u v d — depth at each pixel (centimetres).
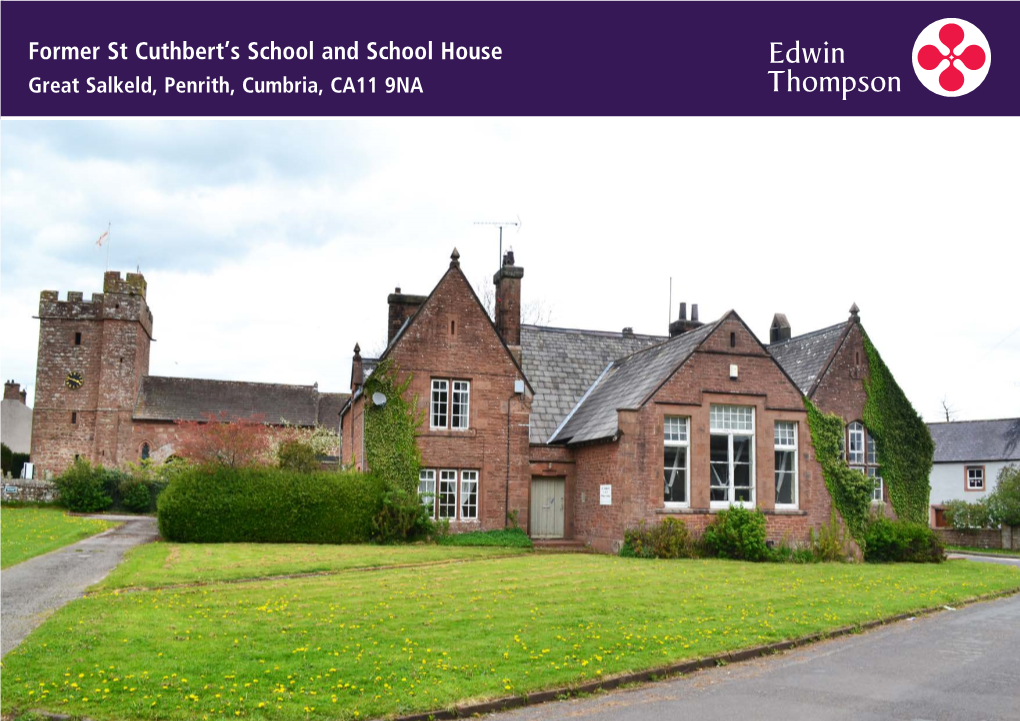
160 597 1463
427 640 1162
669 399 2505
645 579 1856
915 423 3023
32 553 2098
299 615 1316
